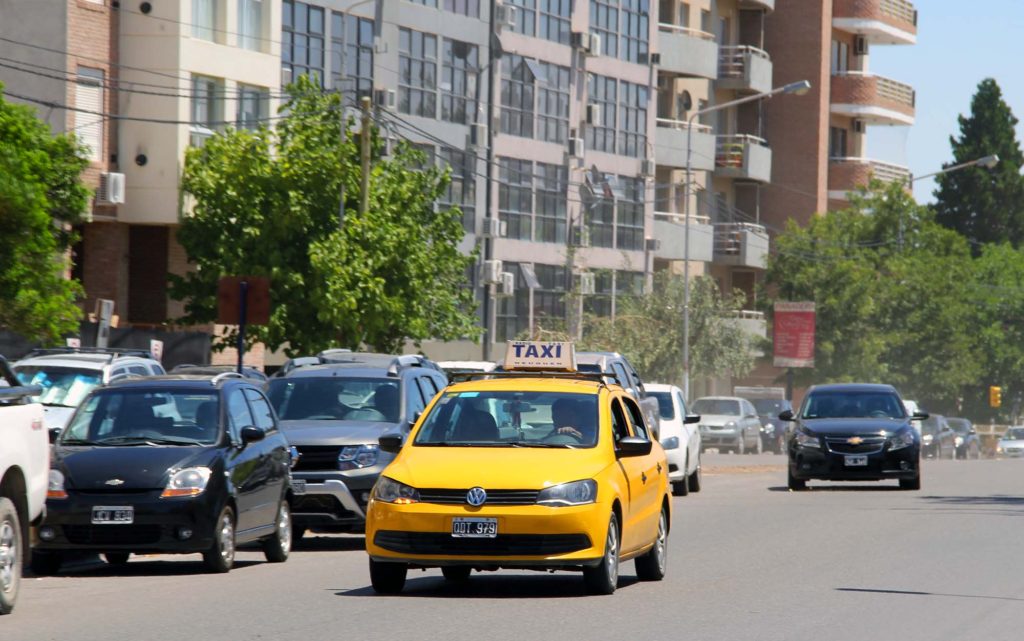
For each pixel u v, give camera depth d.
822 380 105.69
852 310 105.00
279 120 63.09
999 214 160.75
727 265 108.94
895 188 111.94
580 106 90.12
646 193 96.50
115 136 58.78
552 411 20.89
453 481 19.33
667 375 88.25
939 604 19.69
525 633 16.77
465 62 80.19
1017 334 142.12
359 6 72.12
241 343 37.78
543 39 86.25
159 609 18.84
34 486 18.69
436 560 19.22
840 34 123.31
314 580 22.56
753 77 107.31
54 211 47.72
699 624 17.66
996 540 28.77
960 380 109.25
